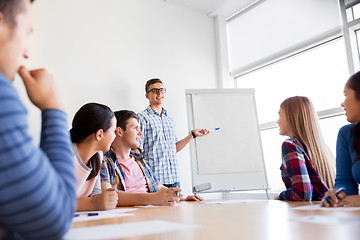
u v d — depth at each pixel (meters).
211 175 2.71
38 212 0.31
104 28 2.77
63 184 0.35
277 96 3.09
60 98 0.43
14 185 0.29
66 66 2.49
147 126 2.54
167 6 3.24
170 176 2.55
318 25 2.66
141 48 2.97
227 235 0.41
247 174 2.74
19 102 0.32
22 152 0.29
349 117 1.26
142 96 2.88
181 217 0.67
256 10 3.27
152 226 0.52
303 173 1.21
